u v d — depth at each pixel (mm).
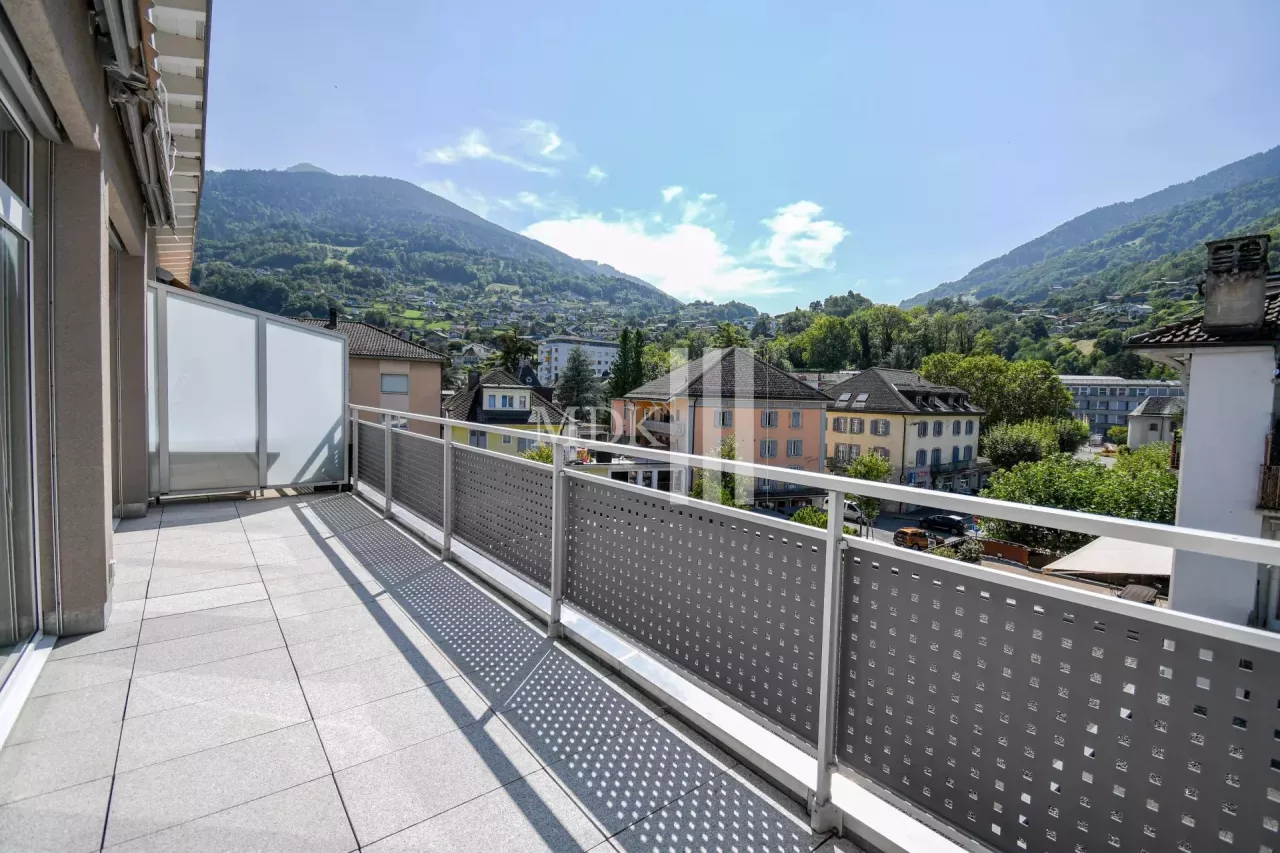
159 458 4672
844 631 1365
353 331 27547
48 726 1740
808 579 1440
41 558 2268
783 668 1511
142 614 2574
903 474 31516
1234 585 6840
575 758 1647
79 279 2303
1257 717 829
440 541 3635
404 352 26359
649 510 1946
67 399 2293
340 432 5480
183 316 4742
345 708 1874
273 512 4523
